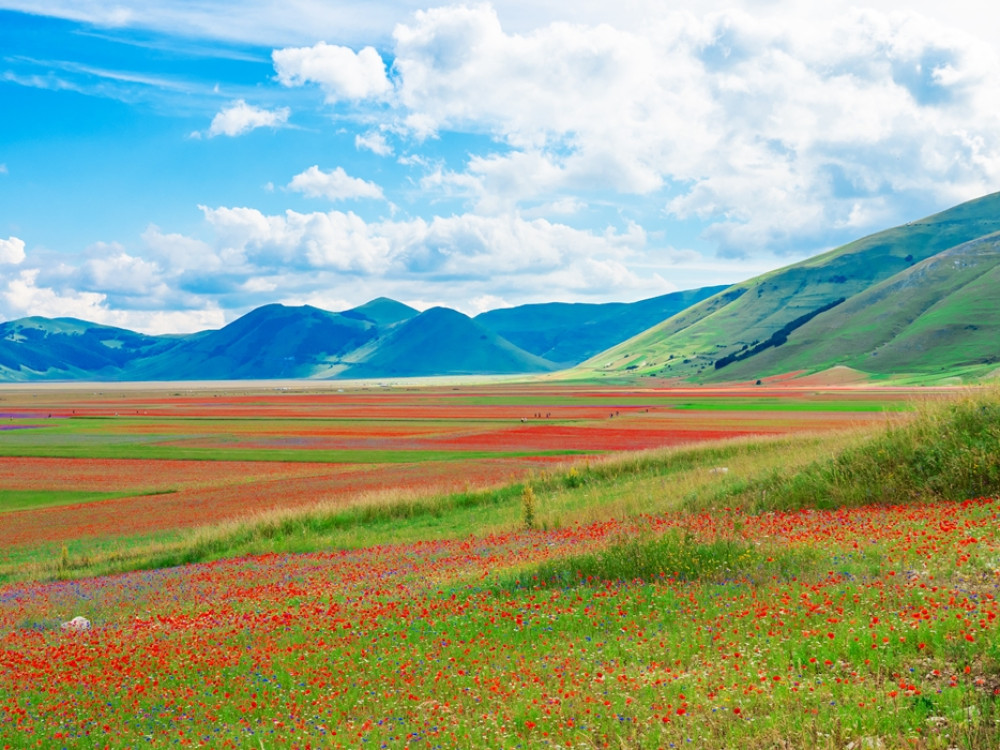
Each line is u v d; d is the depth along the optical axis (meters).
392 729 8.77
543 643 11.28
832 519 17.97
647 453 42.59
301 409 170.75
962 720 6.74
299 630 14.64
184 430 112.00
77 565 31.58
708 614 11.33
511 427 104.12
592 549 17.92
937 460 20.36
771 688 8.02
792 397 181.12
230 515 43.00
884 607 10.13
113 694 11.87
